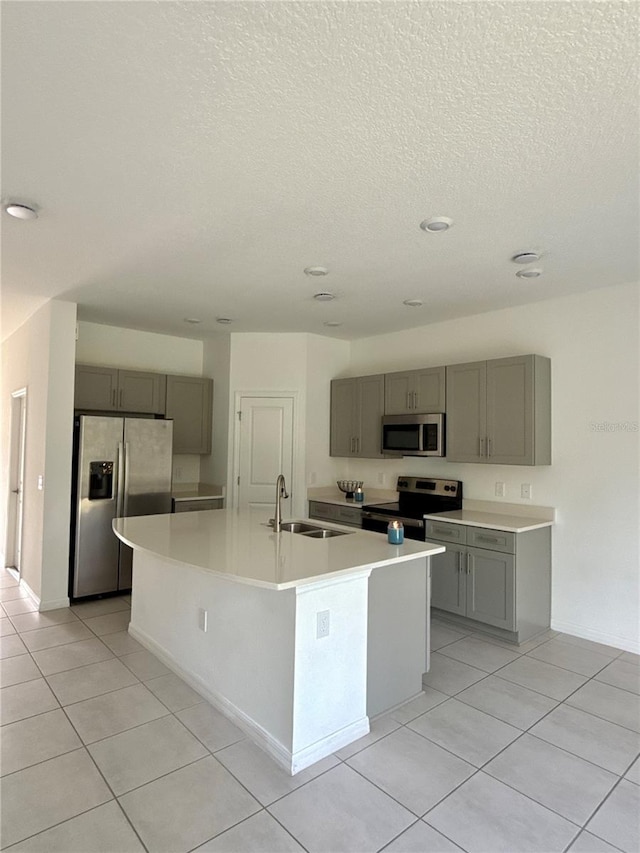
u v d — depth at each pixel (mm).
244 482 5406
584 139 1902
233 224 2689
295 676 2213
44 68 1549
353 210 2518
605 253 3035
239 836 1817
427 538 4152
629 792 2076
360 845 1782
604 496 3668
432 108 1727
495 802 2008
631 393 3557
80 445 4430
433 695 2879
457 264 3250
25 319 4961
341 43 1443
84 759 2240
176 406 5398
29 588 4559
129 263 3305
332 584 2355
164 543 2803
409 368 5109
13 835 1804
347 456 5301
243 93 1658
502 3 1302
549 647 3566
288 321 4871
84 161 2088
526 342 4148
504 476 4254
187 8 1327
